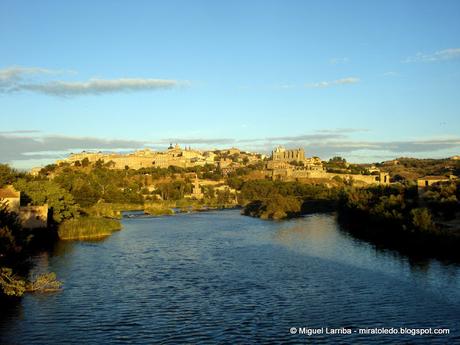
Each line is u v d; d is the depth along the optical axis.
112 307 47.38
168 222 140.25
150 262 71.38
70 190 170.62
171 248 85.44
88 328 41.31
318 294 51.78
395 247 82.81
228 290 54.03
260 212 163.00
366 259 71.62
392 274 60.69
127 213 181.38
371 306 47.12
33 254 77.38
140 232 111.31
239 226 125.94
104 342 38.25
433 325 41.59
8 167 119.94
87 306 47.59
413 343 37.62
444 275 59.50
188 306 47.78
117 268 66.62
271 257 75.06
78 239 97.25
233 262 71.25
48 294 52.00
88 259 73.38
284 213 156.00
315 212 175.75
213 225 129.50
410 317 43.69
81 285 56.31
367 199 130.75
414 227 82.62
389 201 108.31
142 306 47.75
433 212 97.38
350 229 113.69
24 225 95.75
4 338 38.91
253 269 65.69
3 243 51.31
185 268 66.88
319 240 94.31
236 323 42.56
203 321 43.19
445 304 47.41
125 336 39.56
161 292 53.19
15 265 53.59
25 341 38.34
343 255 75.62
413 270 62.84
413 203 108.06
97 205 168.25
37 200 106.50
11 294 48.94
